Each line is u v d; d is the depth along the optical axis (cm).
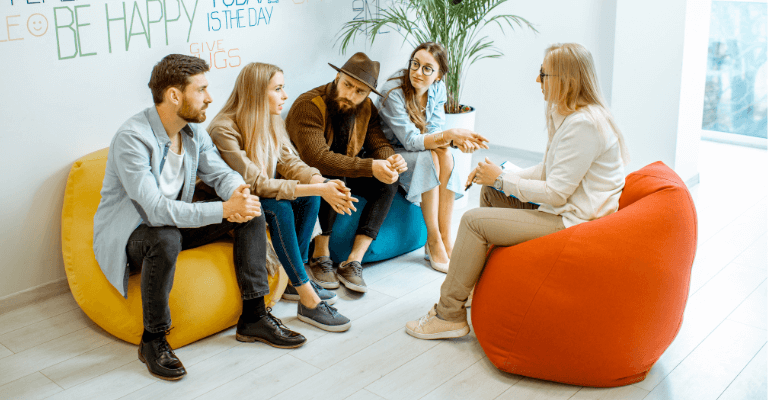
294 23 321
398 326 250
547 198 217
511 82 476
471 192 410
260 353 231
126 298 227
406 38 369
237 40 301
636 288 198
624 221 203
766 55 484
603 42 430
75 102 259
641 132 409
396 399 204
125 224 214
